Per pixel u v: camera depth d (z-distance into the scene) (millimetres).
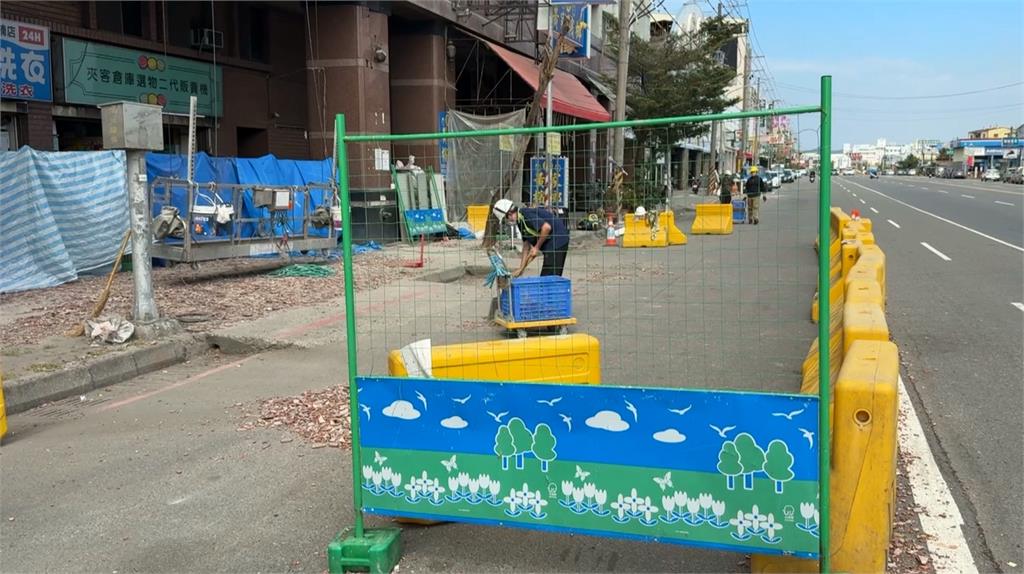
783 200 33188
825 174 2836
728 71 32469
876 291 6090
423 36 19703
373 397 3459
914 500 4012
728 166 60875
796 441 2934
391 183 17641
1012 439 4906
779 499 2977
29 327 8172
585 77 30266
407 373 4125
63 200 11000
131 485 4516
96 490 4457
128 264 11930
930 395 5871
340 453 4945
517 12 22453
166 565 3570
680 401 3047
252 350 7934
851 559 3072
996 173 79875
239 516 4062
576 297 11055
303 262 13375
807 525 2959
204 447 5141
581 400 3174
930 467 4449
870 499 3041
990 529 3693
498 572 3428
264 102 18281
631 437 3123
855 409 3039
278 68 18594
